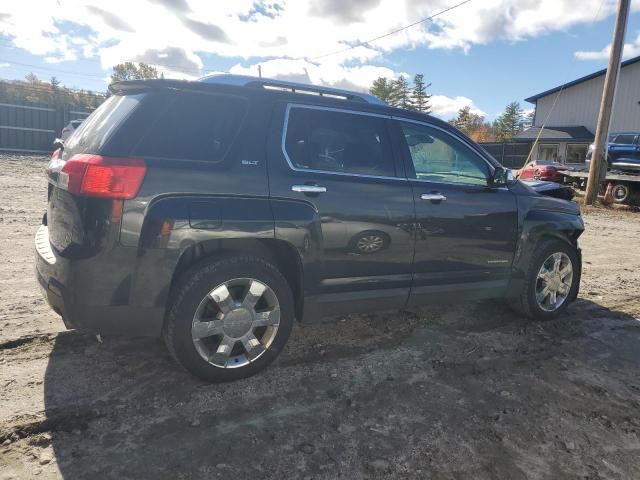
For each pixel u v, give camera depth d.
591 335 4.37
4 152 23.50
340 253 3.36
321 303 3.39
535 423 2.93
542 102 36.66
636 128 31.19
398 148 3.69
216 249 3.07
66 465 2.32
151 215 2.74
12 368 3.16
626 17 14.95
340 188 3.34
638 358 3.95
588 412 3.09
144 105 2.89
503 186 4.21
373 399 3.08
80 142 3.07
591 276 6.49
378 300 3.63
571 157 33.41
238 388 3.10
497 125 88.19
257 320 3.15
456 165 4.00
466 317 4.62
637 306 5.25
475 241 4.00
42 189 11.40
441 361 3.67
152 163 2.77
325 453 2.54
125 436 2.56
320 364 3.51
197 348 2.97
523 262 4.34
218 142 3.03
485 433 2.80
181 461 2.40
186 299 2.90
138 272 2.76
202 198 2.87
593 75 33.22
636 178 15.80
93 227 2.68
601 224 12.13
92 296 2.73
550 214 4.48
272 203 3.08
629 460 2.64
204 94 3.06
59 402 2.81
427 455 2.57
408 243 3.64
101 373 3.17
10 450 2.39
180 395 2.97
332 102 3.50
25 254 5.85
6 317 3.93
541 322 4.61
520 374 3.54
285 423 2.77
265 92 3.26
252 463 2.42
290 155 3.23
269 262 3.16
